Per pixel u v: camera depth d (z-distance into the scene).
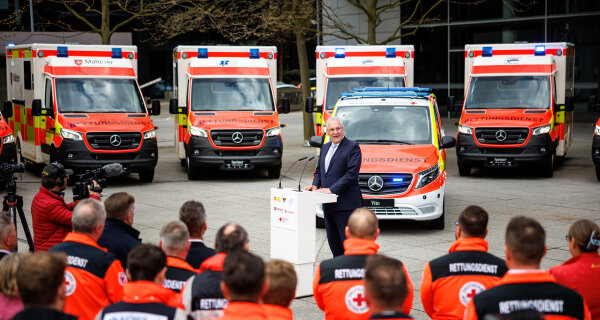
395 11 29.83
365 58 17.08
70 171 6.58
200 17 21.95
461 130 15.90
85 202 4.69
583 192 13.73
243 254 3.29
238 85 16.64
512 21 29.00
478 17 29.69
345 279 4.34
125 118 15.42
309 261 7.19
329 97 16.78
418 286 7.60
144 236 10.22
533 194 13.56
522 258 3.56
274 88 17.09
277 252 7.33
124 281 4.65
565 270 4.29
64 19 35.34
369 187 10.26
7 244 4.82
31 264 3.29
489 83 16.59
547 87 16.23
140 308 3.55
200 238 4.96
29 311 3.26
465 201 12.89
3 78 33.00
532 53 16.64
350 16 29.64
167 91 53.44
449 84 30.73
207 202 13.06
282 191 7.22
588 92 28.28
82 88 15.71
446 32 30.47
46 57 15.98
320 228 10.86
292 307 6.87
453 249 4.38
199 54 16.86
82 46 16.11
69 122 14.96
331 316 4.40
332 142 7.88
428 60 30.95
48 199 6.38
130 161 15.05
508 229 3.62
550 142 15.48
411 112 11.56
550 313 3.50
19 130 17.77
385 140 11.15
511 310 3.51
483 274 4.23
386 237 10.17
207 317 4.05
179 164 19.09
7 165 7.61
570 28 28.11
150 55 52.34
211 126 15.66
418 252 9.20
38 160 16.25
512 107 16.19
